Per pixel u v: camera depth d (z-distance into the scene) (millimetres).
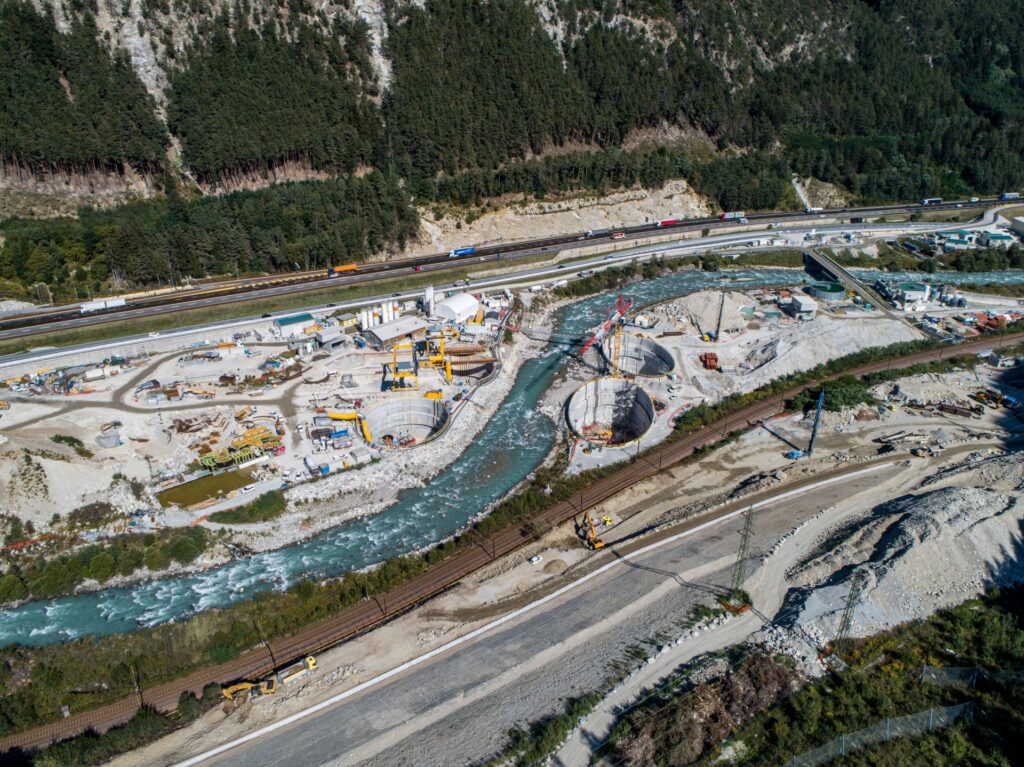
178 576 103750
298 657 90438
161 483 116812
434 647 90562
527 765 74250
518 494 121438
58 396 132500
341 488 120250
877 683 81500
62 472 113312
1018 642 86312
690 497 121062
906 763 72438
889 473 123062
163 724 81562
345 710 82938
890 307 188375
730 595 95750
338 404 137250
